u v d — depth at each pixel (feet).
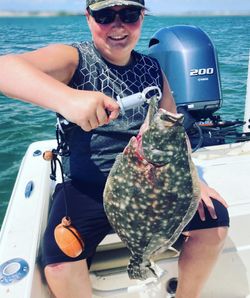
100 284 7.05
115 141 6.52
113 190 5.14
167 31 11.01
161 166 4.80
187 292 6.69
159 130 4.66
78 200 6.53
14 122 24.02
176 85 10.47
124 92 6.55
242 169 8.97
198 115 10.85
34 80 4.95
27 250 6.04
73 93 4.76
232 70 33.24
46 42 56.08
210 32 69.92
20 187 7.97
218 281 7.47
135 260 5.40
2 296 5.21
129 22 6.08
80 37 62.28
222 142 10.75
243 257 7.31
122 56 6.44
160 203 4.97
